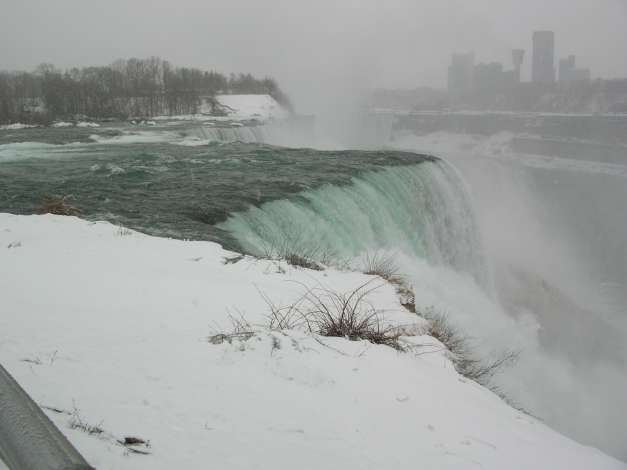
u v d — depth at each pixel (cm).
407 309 930
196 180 2250
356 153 3234
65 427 339
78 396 393
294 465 350
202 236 1422
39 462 182
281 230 1722
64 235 1161
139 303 674
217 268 962
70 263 881
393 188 2372
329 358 538
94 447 319
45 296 666
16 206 1797
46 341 505
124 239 1153
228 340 554
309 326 647
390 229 2125
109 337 535
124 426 359
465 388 607
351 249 1773
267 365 503
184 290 764
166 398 413
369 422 431
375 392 489
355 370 523
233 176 2338
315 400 451
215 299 734
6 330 524
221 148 3622
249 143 4112
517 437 490
